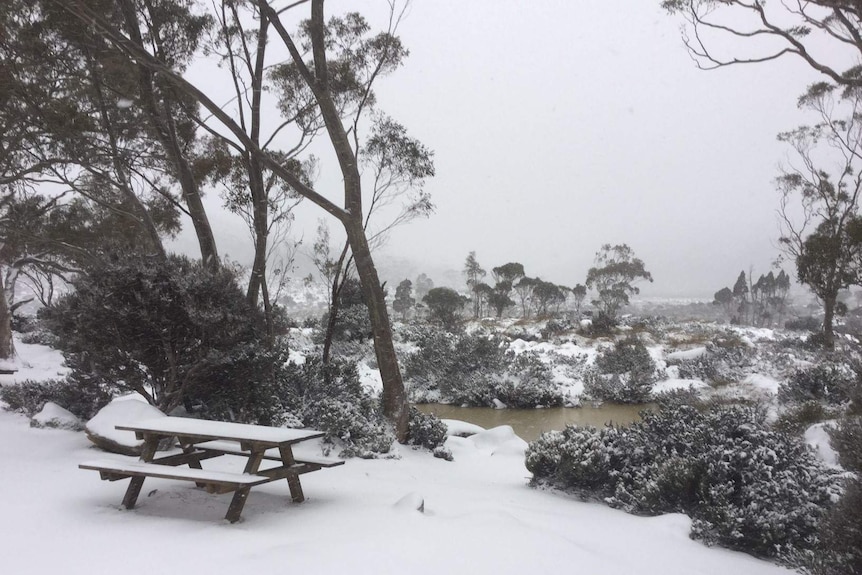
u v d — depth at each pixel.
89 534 3.73
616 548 4.42
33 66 11.26
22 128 12.23
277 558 3.36
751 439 6.18
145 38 11.61
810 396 12.60
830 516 4.74
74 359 8.55
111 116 13.45
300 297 42.72
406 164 12.27
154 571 3.08
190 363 7.79
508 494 6.37
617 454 6.74
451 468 8.28
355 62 12.88
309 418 8.80
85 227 22.00
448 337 23.80
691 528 5.22
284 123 12.66
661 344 30.27
